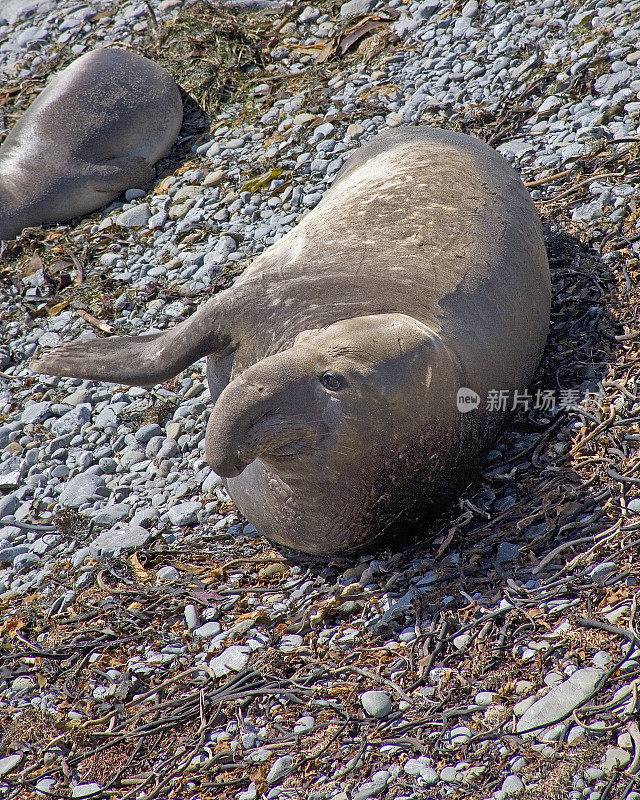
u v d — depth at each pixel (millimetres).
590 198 25250
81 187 33156
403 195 20578
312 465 15953
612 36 30656
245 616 17969
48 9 44562
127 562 20391
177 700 16531
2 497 23812
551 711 13789
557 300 22516
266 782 14445
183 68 37719
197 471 22766
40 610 19859
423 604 16516
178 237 30609
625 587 15398
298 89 35375
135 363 19703
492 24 34281
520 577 16328
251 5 40406
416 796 13359
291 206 30094
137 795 15117
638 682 13719
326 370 15484
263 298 18609
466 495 18641
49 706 17438
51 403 26203
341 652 16344
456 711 14352
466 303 17781
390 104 32500
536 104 29938
